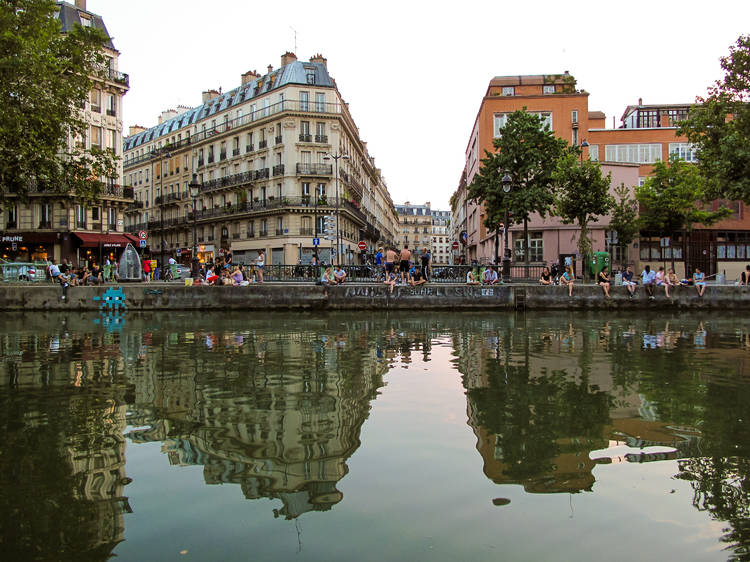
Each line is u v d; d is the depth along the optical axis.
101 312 20.59
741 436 4.79
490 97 42.06
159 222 65.69
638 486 3.69
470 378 7.37
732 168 20.08
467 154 63.94
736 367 8.28
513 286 21.23
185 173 62.53
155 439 4.72
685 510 3.33
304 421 5.26
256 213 51.28
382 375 7.59
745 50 20.70
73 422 5.27
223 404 5.94
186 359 9.09
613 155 43.56
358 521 3.17
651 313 20.42
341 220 53.50
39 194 37.06
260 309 20.88
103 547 2.88
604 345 10.92
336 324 15.80
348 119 56.50
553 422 5.22
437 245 167.50
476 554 2.80
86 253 39.28
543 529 3.08
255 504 3.42
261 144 52.19
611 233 35.50
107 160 23.95
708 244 36.16
